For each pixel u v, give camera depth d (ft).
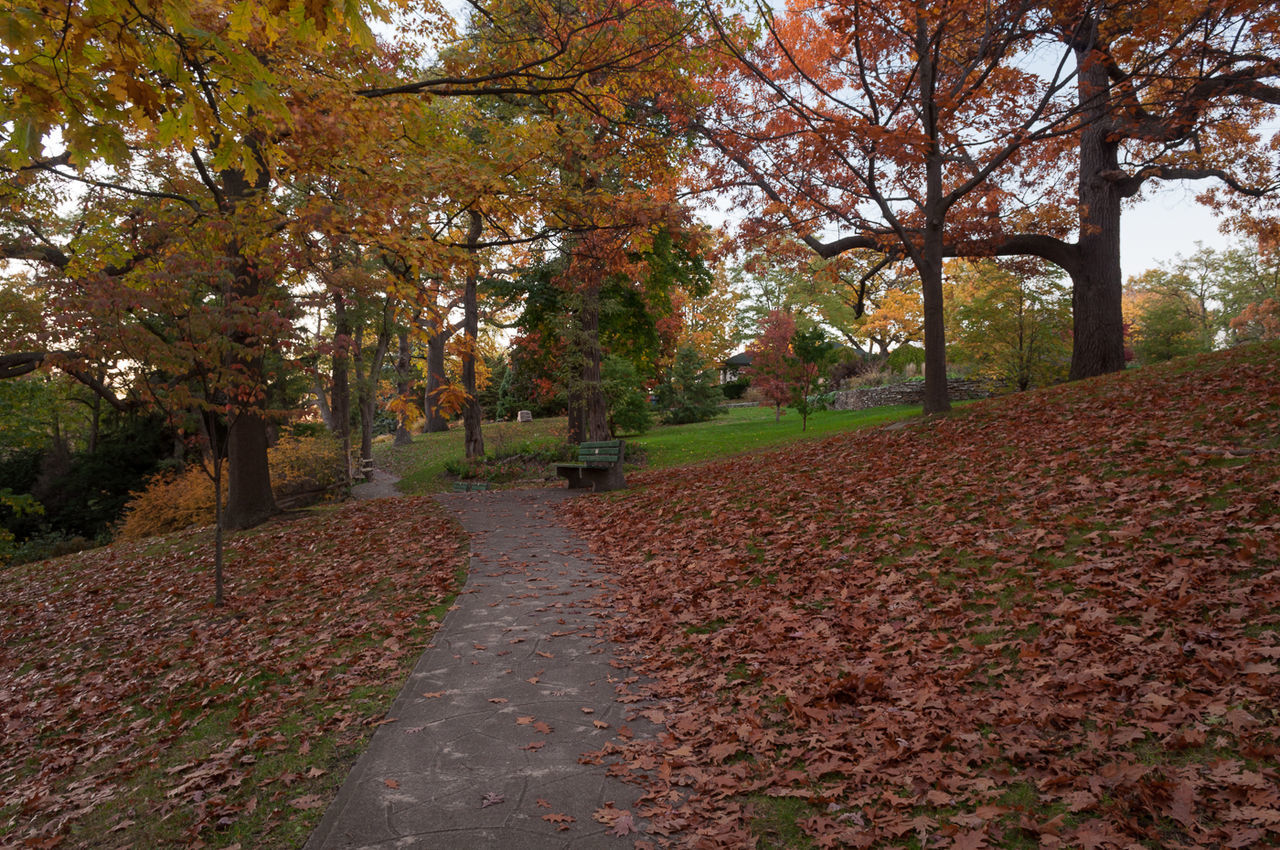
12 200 31.30
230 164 12.10
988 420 40.81
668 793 11.64
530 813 11.23
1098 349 54.65
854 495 30.81
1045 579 17.79
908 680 14.51
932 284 47.44
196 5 13.15
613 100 29.32
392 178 23.97
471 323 81.87
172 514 62.95
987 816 9.84
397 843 10.51
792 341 84.38
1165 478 22.67
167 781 14.02
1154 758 10.55
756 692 15.29
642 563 27.68
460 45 33.04
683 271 79.87
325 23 10.45
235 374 26.61
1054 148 50.96
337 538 37.63
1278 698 11.09
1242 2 29.53
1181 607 14.62
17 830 13.29
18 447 84.02
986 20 39.58
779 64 48.93
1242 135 58.49
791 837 10.30
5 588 40.29
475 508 43.75
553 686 16.55
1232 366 36.68
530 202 29.40
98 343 24.27
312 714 16.11
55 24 10.09
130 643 25.68
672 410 128.36
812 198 45.19
